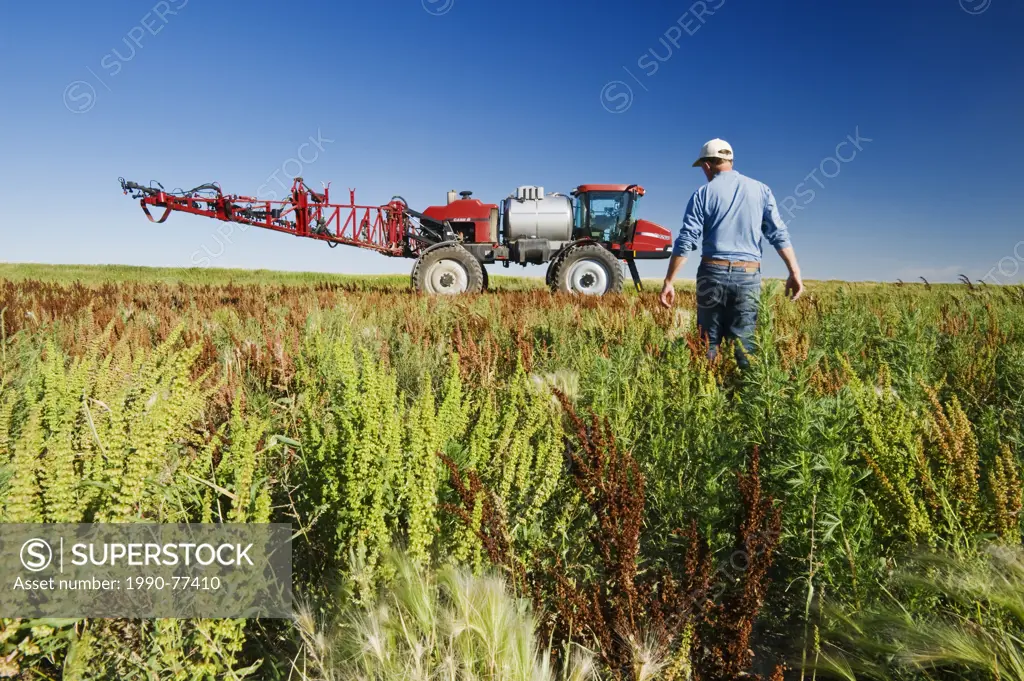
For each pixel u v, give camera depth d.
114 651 1.63
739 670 1.77
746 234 5.20
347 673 1.71
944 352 5.15
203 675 1.68
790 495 2.43
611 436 2.04
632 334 6.12
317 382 3.47
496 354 4.80
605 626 1.79
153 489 1.91
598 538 1.98
